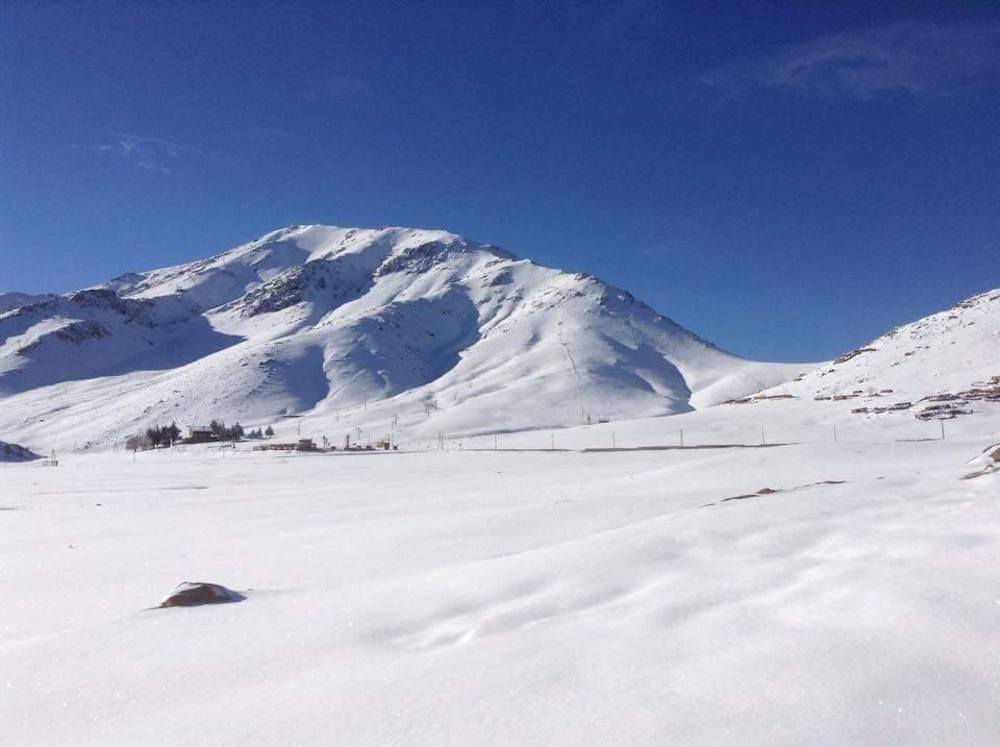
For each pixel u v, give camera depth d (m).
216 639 7.16
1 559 14.77
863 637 5.29
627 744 4.19
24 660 6.83
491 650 5.94
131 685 6.03
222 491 36.75
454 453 77.25
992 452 14.73
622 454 61.44
